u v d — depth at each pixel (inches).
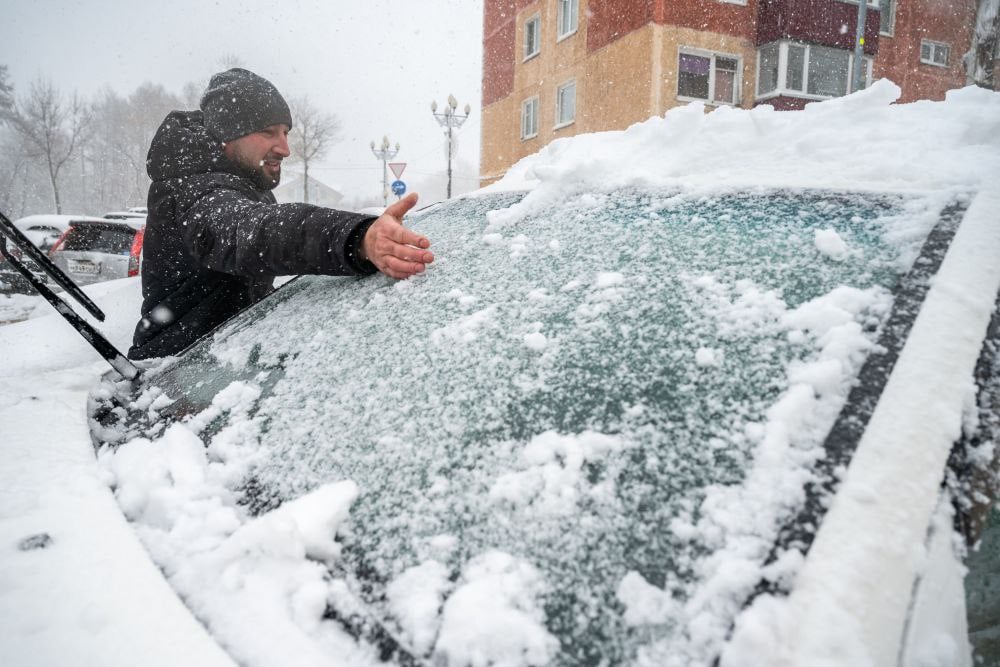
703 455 23.2
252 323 48.5
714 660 17.9
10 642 21.3
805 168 41.5
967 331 24.8
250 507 28.7
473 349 32.9
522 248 42.1
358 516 26.2
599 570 21.1
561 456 25.0
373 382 33.7
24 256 46.6
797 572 19.0
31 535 27.1
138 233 274.4
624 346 29.3
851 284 28.5
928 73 604.4
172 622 22.4
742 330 27.8
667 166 48.0
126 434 38.3
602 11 546.6
